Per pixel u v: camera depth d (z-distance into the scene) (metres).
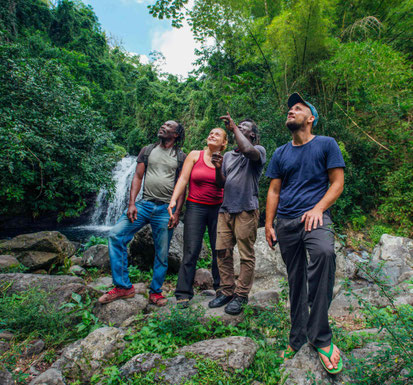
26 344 2.07
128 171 14.10
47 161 8.10
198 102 16.66
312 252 1.49
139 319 2.31
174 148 2.77
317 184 1.65
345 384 1.38
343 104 7.50
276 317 2.08
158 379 1.57
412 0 6.90
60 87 8.88
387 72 6.15
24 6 28.48
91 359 1.80
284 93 7.59
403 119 6.96
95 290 2.91
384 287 1.60
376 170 6.56
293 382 1.41
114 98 27.80
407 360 1.24
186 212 2.60
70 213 10.05
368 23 7.50
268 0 9.06
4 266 3.48
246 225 2.19
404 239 4.48
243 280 2.23
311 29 6.50
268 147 6.39
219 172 2.37
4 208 8.93
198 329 2.10
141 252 4.03
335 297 3.02
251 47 8.42
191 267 2.52
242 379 1.59
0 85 7.73
